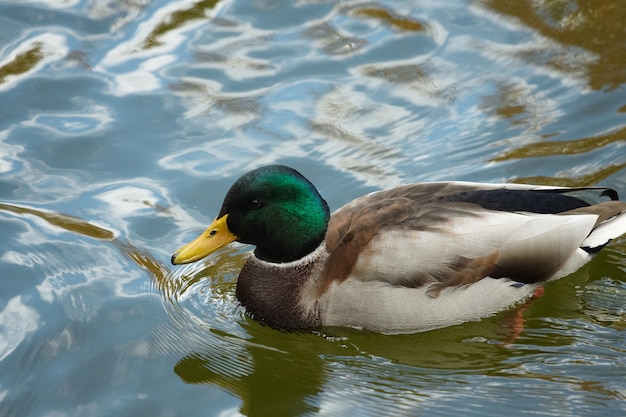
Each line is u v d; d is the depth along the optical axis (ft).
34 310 37.93
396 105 49.49
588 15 55.42
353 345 36.96
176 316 38.42
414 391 34.60
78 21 55.88
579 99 49.21
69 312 37.93
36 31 54.95
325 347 37.06
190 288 40.29
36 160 46.55
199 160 46.21
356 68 52.16
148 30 55.36
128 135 48.01
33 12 56.49
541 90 50.06
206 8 57.26
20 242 41.60
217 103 49.85
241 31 55.31
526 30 54.54
